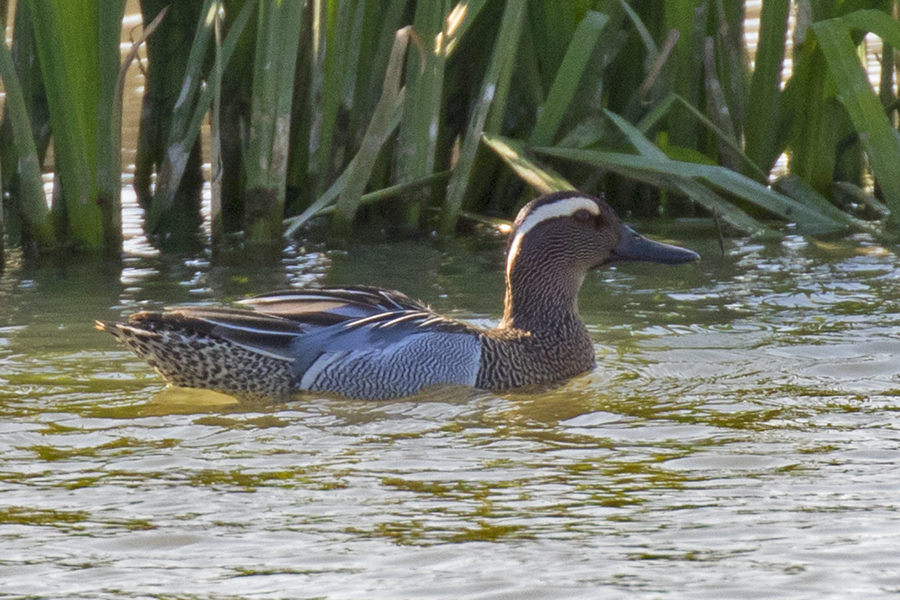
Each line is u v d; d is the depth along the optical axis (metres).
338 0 16.33
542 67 17.08
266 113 15.38
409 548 6.91
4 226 17.05
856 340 11.63
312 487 7.97
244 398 10.55
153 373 11.11
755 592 6.25
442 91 17.44
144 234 16.92
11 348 11.74
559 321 11.36
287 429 9.44
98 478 8.17
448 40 15.98
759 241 16.28
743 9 17.44
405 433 9.30
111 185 15.45
